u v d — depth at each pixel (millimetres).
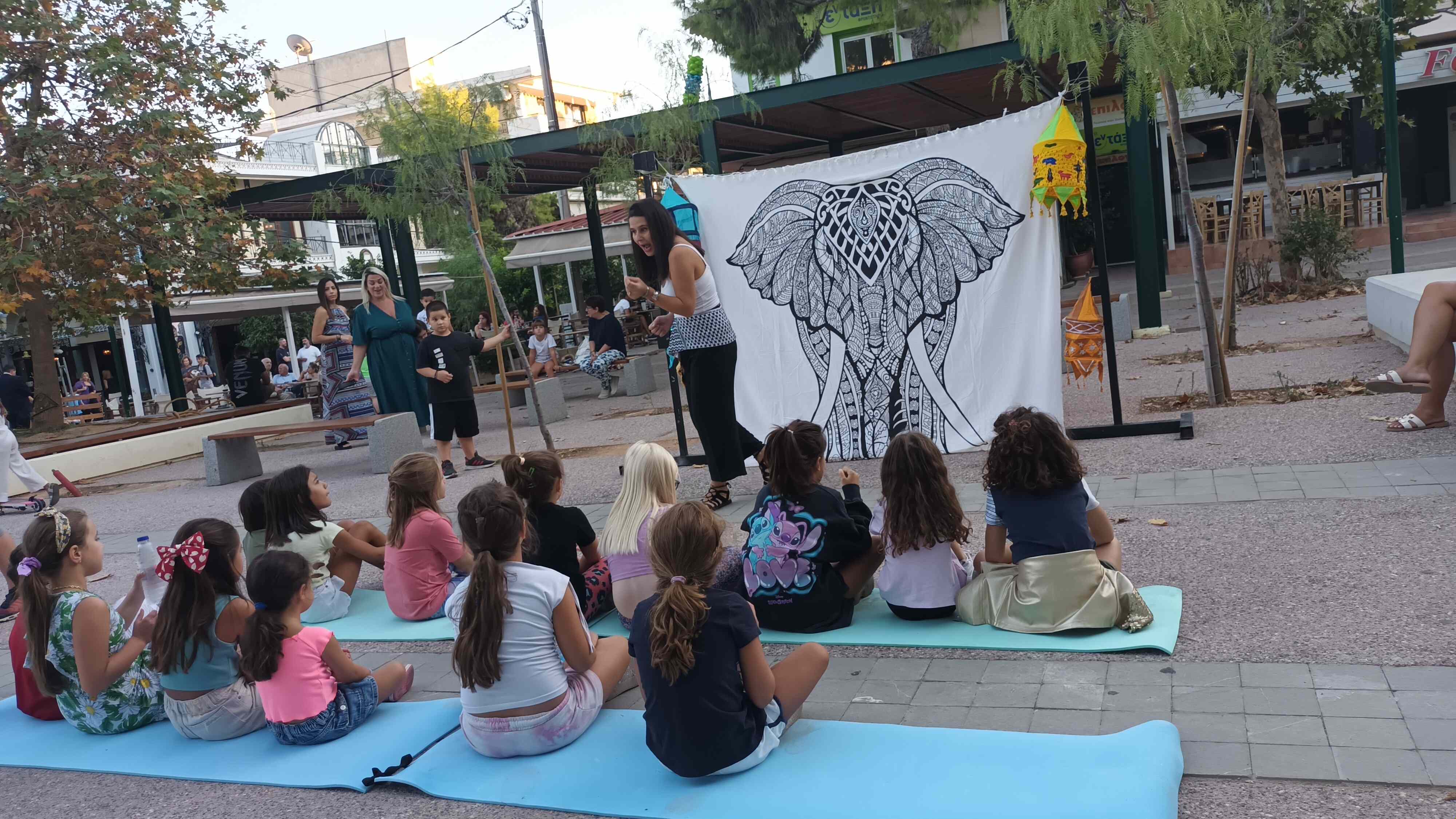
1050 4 7680
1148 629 4164
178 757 4141
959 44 20047
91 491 12227
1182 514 5723
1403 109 25859
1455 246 19250
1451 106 25531
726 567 4828
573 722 3758
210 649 4199
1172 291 18562
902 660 4281
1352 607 4168
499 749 3705
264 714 4316
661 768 3502
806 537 4555
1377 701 3389
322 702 4047
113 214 14672
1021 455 4312
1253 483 6098
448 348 9695
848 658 4371
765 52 16938
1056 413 7312
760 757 3395
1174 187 24609
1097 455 7297
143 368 30312
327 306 12961
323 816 3508
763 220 7898
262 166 28859
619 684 4305
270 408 16000
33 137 14500
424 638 5293
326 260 31609
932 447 4535
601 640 4176
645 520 4484
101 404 22219
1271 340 11633
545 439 9789
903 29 17641
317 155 32219
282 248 17016
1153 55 7391
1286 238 16109
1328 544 4918
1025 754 3268
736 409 8023
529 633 3678
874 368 7758
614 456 9961
